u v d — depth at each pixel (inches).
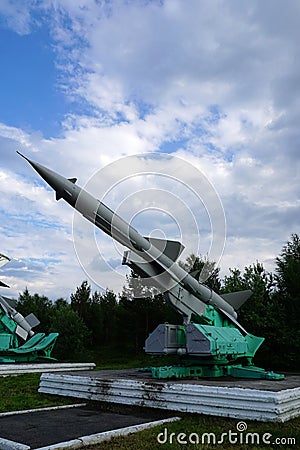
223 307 502.0
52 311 1396.4
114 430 269.6
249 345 515.8
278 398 310.2
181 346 443.2
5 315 801.6
